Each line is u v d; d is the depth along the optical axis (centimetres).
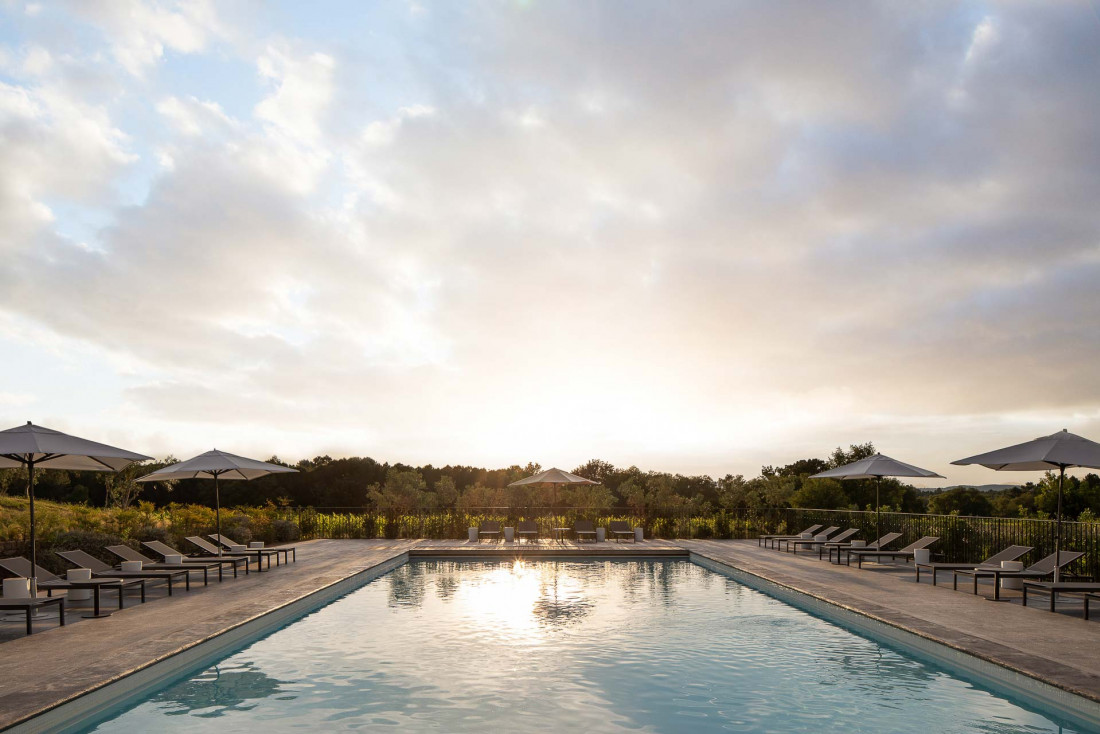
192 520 1884
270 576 1322
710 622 981
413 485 2852
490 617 1020
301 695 644
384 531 2302
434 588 1321
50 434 952
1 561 958
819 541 1725
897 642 827
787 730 552
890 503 2905
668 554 1878
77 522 1557
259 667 744
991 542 1415
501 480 3981
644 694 646
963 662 703
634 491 2759
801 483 3069
